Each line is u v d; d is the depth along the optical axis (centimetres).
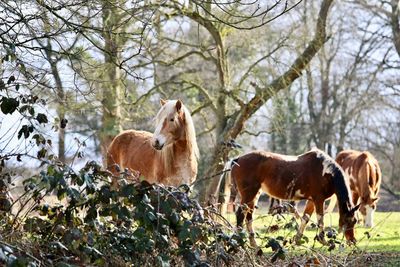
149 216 773
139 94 2845
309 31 2589
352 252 1120
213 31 2431
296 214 1002
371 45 4691
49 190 757
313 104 4838
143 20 1038
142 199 782
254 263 866
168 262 764
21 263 643
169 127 1206
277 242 851
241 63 3016
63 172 752
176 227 797
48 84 970
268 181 1552
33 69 942
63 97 1119
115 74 2245
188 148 1241
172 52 2841
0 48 926
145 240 774
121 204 795
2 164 843
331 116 4781
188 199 797
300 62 2436
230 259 826
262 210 2806
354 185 2164
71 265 705
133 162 1359
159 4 1034
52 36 924
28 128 858
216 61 2500
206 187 2311
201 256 852
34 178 775
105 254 781
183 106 1228
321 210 1530
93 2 922
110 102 2322
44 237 813
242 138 4031
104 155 1541
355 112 4731
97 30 922
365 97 4697
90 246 773
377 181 2195
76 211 809
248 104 2450
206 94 2648
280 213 968
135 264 788
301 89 4872
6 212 834
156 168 1280
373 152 5088
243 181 1565
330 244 1061
